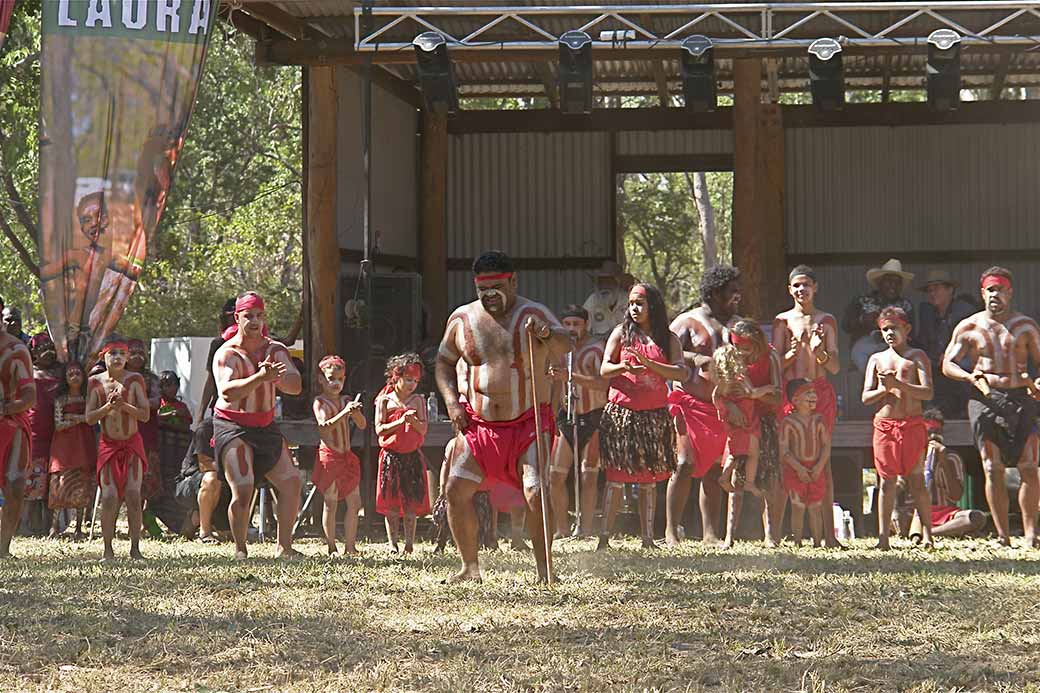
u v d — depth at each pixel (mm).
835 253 26938
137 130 15117
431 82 17641
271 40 19484
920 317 18625
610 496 12844
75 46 15047
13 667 6840
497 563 11188
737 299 13234
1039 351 13594
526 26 17828
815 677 6414
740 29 17719
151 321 38719
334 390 13164
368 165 17625
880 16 20281
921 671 6625
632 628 7785
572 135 27266
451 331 9406
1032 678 6457
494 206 27328
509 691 6258
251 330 11898
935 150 26859
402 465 12930
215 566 11125
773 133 25578
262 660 6980
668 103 27969
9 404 12273
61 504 15031
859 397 18125
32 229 29828
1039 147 26656
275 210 39031
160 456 16812
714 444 13062
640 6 17641
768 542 13359
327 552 13547
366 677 6566
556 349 9328
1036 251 26625
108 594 9320
